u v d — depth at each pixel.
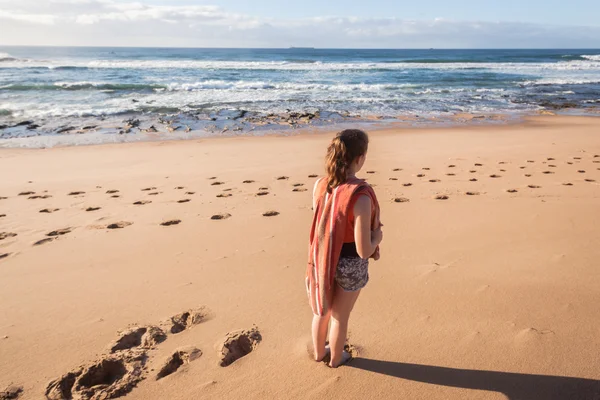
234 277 3.90
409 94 24.22
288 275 3.91
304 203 6.20
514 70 42.88
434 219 5.32
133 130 14.13
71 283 3.88
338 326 2.48
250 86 26.25
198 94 23.02
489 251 4.29
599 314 3.07
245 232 5.06
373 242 2.29
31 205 6.41
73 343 2.96
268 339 2.91
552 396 2.32
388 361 2.64
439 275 3.77
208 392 2.43
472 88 27.34
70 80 27.33
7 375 2.64
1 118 15.66
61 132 13.67
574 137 12.37
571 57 76.69
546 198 6.11
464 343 2.79
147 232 5.16
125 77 30.30
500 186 6.88
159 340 2.94
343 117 16.89
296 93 23.95
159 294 3.62
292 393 2.40
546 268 3.85
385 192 6.62
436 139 12.29
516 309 3.17
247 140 12.50
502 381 2.44
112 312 3.35
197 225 5.35
